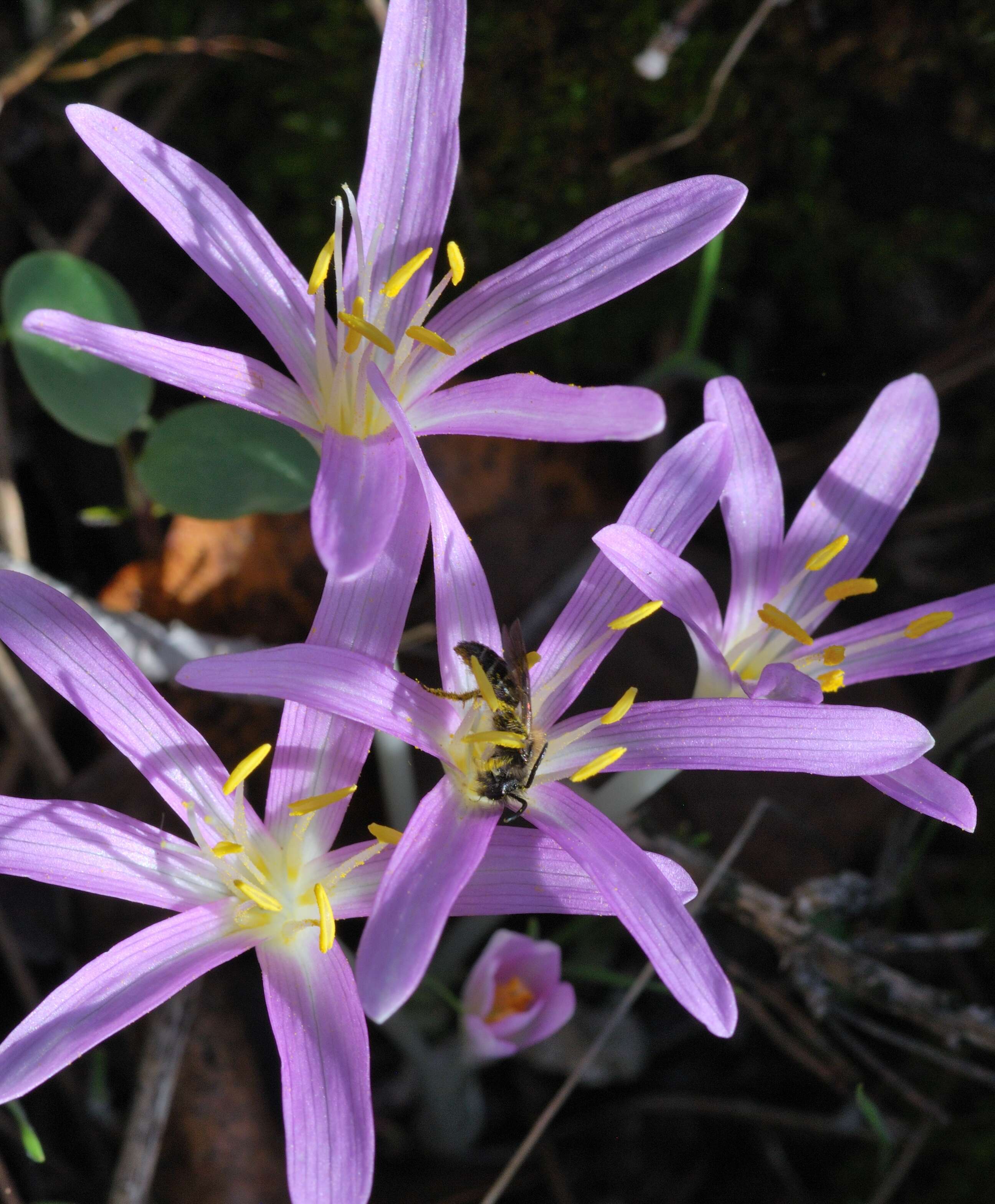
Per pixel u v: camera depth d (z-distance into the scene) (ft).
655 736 0.38
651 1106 0.49
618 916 0.35
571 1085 0.44
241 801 0.38
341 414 0.39
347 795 0.38
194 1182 0.45
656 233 0.39
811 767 0.37
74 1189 0.47
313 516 0.35
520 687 0.37
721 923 0.50
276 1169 0.46
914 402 0.43
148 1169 0.43
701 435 0.39
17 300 0.45
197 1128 0.45
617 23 0.51
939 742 0.46
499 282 0.39
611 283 0.39
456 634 0.38
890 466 0.43
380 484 0.37
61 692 0.37
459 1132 0.48
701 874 0.47
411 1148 0.49
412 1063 0.47
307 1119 0.35
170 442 0.44
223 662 0.35
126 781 0.48
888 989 0.45
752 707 0.37
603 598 0.39
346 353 0.38
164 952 0.37
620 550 0.37
